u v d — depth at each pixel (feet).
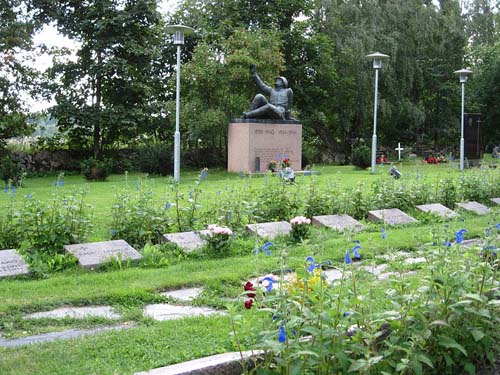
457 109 140.56
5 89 93.45
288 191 42.04
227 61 86.48
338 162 115.65
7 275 24.21
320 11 116.57
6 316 19.56
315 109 116.67
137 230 30.37
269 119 80.43
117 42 97.30
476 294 14.82
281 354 12.87
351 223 36.65
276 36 98.94
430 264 16.34
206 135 88.84
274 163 76.43
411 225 38.06
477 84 140.46
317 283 14.67
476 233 33.73
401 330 14.38
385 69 115.14
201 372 13.65
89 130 100.37
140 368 14.74
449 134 136.05
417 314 14.44
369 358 12.77
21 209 30.30
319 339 13.16
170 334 17.37
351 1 117.70
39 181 76.84
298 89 111.96
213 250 28.94
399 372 13.62
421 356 13.50
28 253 26.48
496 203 48.60
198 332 17.60
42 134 99.81
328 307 13.80
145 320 19.31
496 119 143.74
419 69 125.49
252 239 31.42
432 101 138.62
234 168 81.71
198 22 102.73
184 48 108.47
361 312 14.48
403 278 17.03
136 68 101.50
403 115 126.21
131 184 65.41
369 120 126.93
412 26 123.65
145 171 87.71
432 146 139.85
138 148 103.35
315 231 33.30
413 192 44.62
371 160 91.61
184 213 33.94
